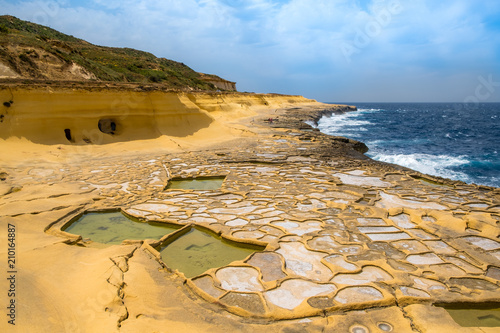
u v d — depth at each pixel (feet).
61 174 46.42
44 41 102.83
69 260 23.12
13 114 54.13
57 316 17.13
